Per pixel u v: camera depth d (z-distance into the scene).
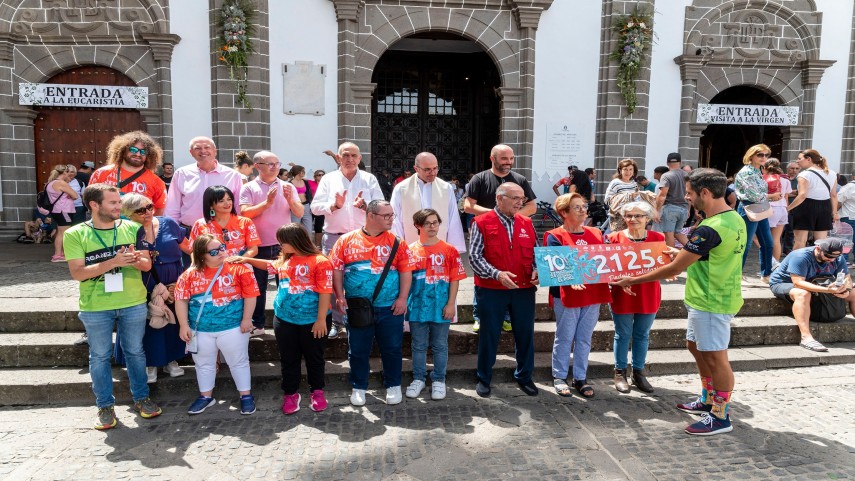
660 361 5.16
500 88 10.27
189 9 9.59
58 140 10.05
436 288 4.45
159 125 9.80
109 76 9.91
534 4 10.02
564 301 4.48
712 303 3.77
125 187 4.60
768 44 10.91
